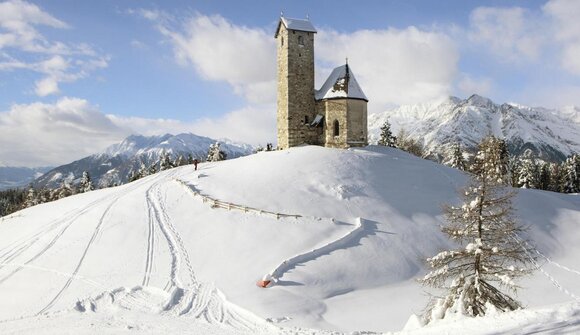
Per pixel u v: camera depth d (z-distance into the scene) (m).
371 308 29.88
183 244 38.97
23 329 22.64
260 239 38.75
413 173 53.28
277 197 45.56
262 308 27.50
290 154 55.88
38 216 52.72
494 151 54.56
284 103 64.06
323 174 49.75
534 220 47.41
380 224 42.00
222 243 38.62
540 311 14.53
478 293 18.83
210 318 25.03
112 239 40.47
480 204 19.56
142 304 27.47
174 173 63.72
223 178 52.34
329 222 41.47
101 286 31.69
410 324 19.69
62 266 36.09
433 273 20.31
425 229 42.19
